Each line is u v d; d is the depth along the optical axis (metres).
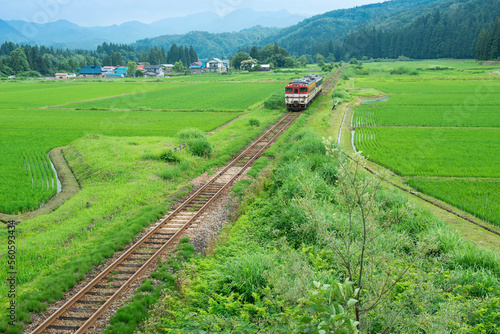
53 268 12.66
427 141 35.38
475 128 41.72
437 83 92.88
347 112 54.59
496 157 28.92
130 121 48.16
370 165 27.75
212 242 14.35
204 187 21.19
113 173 24.84
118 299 10.72
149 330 9.14
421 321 6.46
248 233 15.53
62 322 9.70
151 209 17.89
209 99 71.94
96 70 161.88
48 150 33.38
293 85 50.00
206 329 8.42
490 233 15.90
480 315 8.37
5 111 58.75
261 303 9.29
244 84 107.75
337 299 4.96
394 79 104.62
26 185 23.73
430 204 19.77
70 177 26.00
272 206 17.62
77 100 74.31
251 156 29.00
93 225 16.52
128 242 14.43
